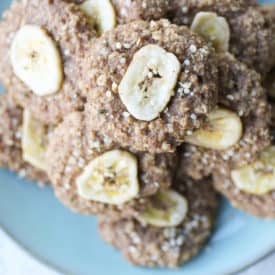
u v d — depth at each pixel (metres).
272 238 0.41
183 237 0.42
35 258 0.42
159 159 0.38
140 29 0.35
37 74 0.38
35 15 0.38
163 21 0.36
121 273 0.42
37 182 0.44
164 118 0.35
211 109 0.35
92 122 0.36
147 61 0.34
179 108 0.34
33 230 0.43
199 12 0.37
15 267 0.45
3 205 0.43
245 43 0.38
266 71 0.40
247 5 0.39
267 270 0.43
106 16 0.37
